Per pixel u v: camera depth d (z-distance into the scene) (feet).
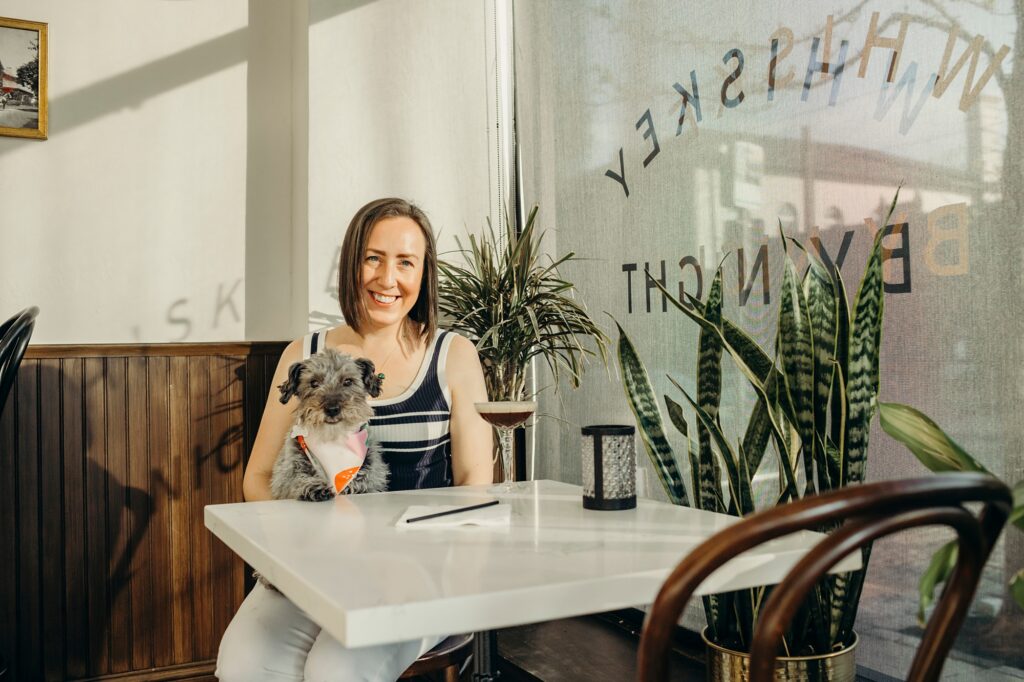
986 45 5.83
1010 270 5.71
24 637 7.97
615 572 3.29
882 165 6.60
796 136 7.35
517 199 10.96
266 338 10.05
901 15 6.43
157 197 9.56
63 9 9.21
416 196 10.23
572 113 10.12
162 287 9.56
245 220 9.96
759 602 5.31
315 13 9.66
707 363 6.03
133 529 8.39
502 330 8.98
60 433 8.11
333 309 9.67
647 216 9.07
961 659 5.93
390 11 10.11
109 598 8.29
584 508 4.76
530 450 10.96
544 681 7.87
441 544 3.83
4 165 8.94
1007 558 5.65
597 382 9.84
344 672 4.33
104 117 9.36
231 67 9.95
